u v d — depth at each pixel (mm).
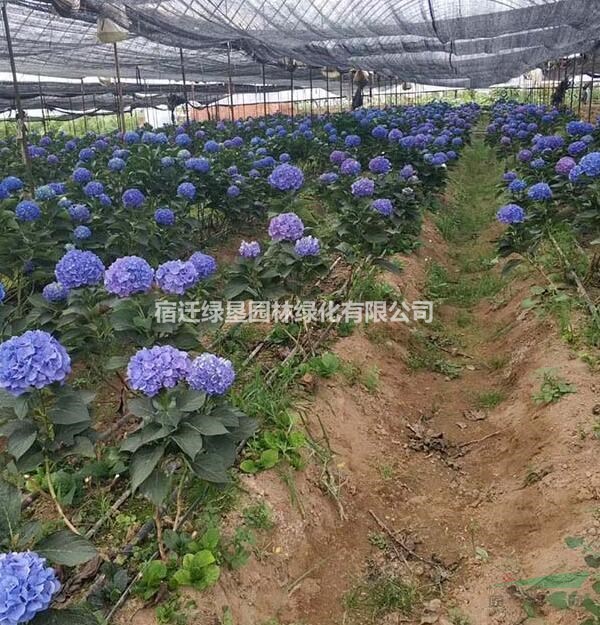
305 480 4004
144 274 3609
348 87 38875
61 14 10352
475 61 23047
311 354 5301
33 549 2309
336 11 11633
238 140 11242
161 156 9000
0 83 21312
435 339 6676
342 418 4738
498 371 5957
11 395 2746
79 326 4113
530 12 12102
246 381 4945
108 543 3453
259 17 11609
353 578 3650
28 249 5168
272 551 3477
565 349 5168
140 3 9828
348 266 7555
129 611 2951
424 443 4969
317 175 12281
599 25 14023
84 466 4008
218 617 2975
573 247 6910
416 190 8539
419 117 17984
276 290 4672
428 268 8336
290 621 3287
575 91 42969
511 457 4535
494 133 17047
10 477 3850
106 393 5016
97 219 6234
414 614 3428
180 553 3225
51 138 14086
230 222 8812
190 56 19109
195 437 2703
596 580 2873
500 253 6484
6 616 1834
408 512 4242
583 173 6109
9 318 4773
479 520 4090
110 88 26672
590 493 3684
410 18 12453
